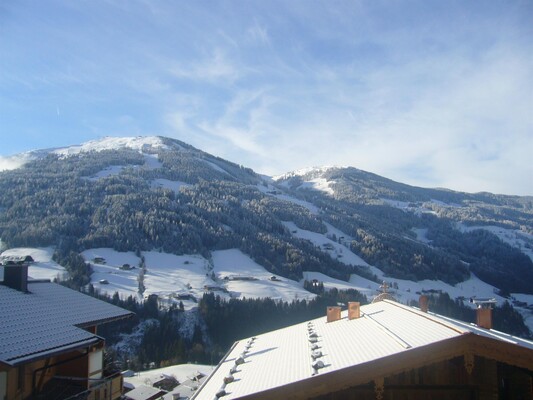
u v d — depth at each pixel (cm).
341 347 1523
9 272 2191
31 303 2039
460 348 1231
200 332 9638
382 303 2278
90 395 2089
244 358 1909
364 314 2045
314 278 15125
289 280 14275
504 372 1341
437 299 13712
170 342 9031
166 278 12838
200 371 7038
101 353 2212
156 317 10031
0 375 1596
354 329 1778
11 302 1969
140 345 8931
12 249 13162
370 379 1230
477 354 1233
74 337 1769
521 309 14550
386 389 1312
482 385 1290
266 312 10725
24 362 1447
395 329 1559
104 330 9306
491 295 16462
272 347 1967
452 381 1302
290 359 1588
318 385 1240
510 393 1334
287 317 10700
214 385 1619
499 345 1233
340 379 1236
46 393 1883
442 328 1407
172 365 8112
